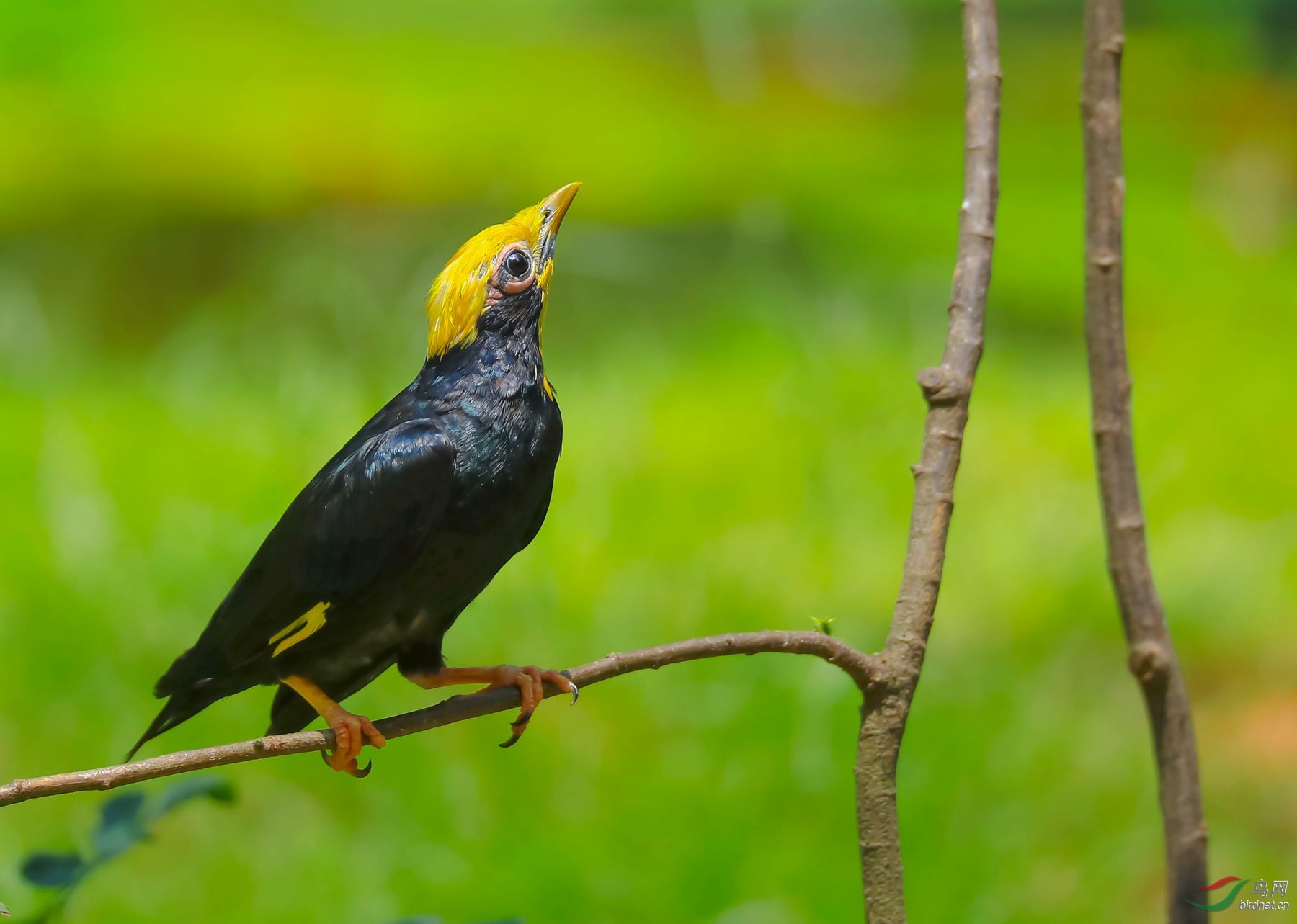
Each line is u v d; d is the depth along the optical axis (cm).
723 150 2598
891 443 1413
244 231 1920
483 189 2145
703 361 1689
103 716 970
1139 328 1983
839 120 3073
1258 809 905
